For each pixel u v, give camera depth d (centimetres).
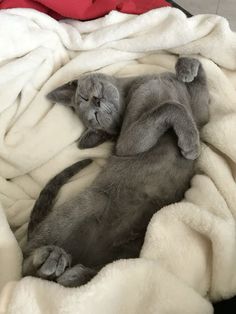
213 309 41
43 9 65
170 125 50
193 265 42
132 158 51
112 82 55
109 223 49
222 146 50
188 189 50
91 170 56
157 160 50
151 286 39
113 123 55
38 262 41
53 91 56
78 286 39
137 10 66
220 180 49
